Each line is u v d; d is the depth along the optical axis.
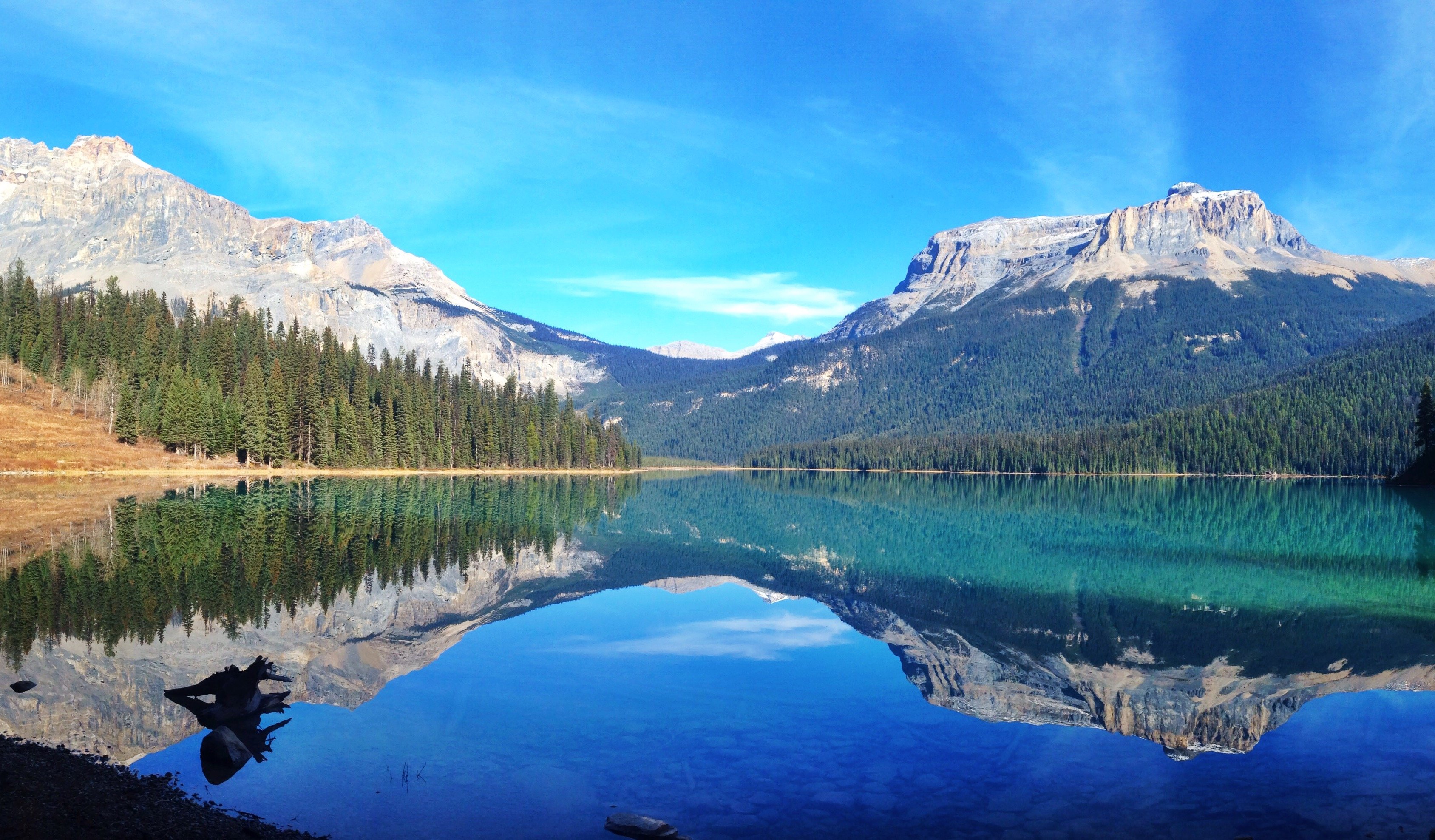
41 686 21.02
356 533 55.81
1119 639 29.39
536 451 195.50
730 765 16.30
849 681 22.67
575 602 35.22
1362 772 16.28
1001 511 98.06
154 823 13.12
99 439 120.19
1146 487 161.75
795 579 43.12
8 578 35.62
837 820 13.84
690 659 24.97
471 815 13.89
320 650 25.61
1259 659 26.34
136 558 41.81
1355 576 44.91
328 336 176.38
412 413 164.75
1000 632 30.30
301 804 14.29
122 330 148.88
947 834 13.28
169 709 19.67
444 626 29.66
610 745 17.31
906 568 48.09
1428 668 25.19
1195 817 14.00
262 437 130.75
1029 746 17.70
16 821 12.59
